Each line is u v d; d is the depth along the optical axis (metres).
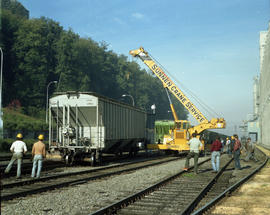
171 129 31.02
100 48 121.38
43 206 8.57
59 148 19.80
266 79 88.69
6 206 8.45
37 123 50.31
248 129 128.75
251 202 9.39
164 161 23.20
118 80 125.06
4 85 86.56
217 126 30.94
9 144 34.31
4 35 91.81
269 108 80.06
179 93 33.09
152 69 33.94
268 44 81.38
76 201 9.21
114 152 24.33
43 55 93.38
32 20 101.50
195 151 16.09
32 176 13.38
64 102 20.17
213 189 11.63
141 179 13.95
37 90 91.19
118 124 23.39
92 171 16.33
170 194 10.40
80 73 100.44
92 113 19.91
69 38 100.06
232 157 31.27
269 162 25.56
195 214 7.21
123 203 8.62
